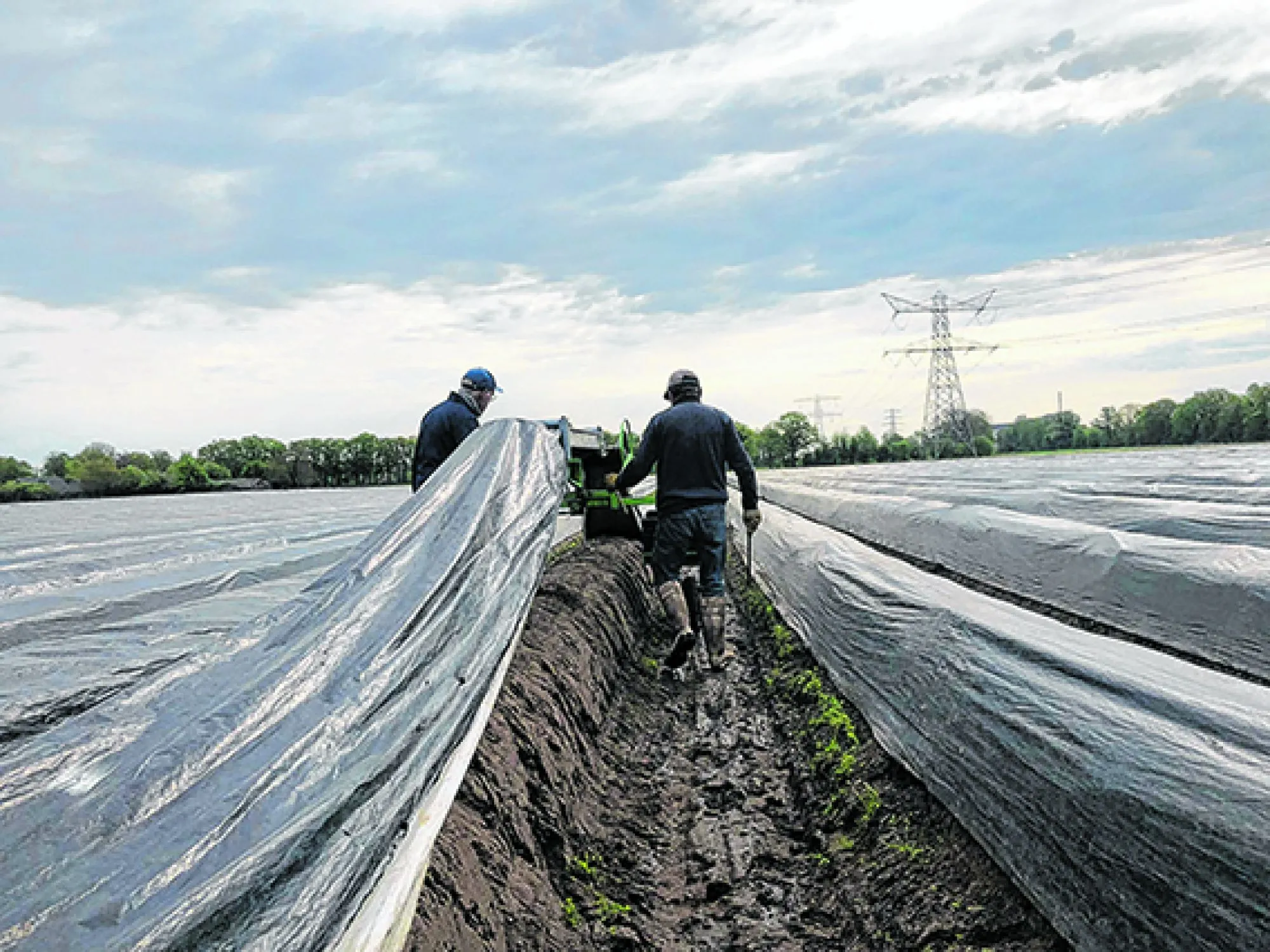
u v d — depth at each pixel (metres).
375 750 2.39
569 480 8.19
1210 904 2.27
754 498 7.17
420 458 6.15
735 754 5.84
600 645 6.54
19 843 1.78
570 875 3.80
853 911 3.68
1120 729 2.84
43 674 3.64
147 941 1.53
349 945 1.91
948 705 3.87
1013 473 18.36
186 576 5.88
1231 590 5.07
